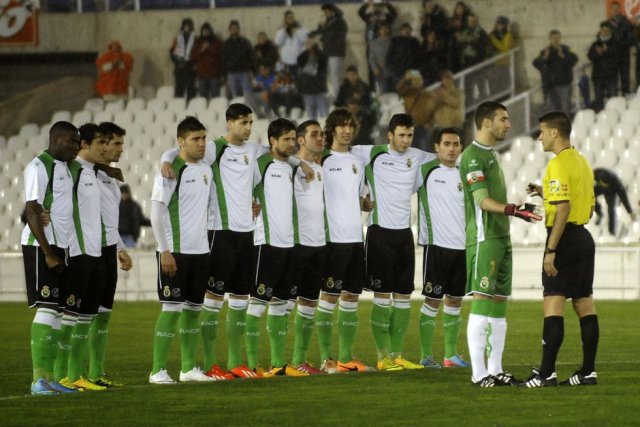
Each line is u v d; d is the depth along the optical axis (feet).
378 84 249.96
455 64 245.04
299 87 248.52
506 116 98.78
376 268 116.47
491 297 98.89
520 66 264.31
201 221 106.73
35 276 99.35
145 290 226.58
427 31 245.65
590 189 96.84
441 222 118.11
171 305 105.91
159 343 105.91
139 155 265.75
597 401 87.92
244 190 109.81
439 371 112.06
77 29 296.51
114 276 109.40
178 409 87.76
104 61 280.92
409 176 117.39
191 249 106.01
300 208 113.70
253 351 112.27
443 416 82.58
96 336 108.68
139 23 292.40
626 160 232.73
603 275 209.56
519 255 212.23
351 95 231.30
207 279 107.86
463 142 234.38
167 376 106.01
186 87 268.82
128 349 139.33
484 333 98.99
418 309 194.70
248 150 110.93
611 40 237.86
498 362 100.42
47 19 297.94
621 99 238.68
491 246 97.66
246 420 82.33
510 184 232.12
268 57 256.52
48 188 100.37
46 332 99.40
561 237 96.12
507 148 238.89
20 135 280.72
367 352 135.54
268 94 254.47
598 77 238.27
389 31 249.34
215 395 94.89
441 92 230.68
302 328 114.21
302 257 113.39
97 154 106.73
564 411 83.61
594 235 225.56
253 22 284.41
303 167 112.57
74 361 104.99
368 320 177.68
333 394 94.63
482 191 97.35
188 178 106.01
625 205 225.15
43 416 85.81
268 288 111.55
